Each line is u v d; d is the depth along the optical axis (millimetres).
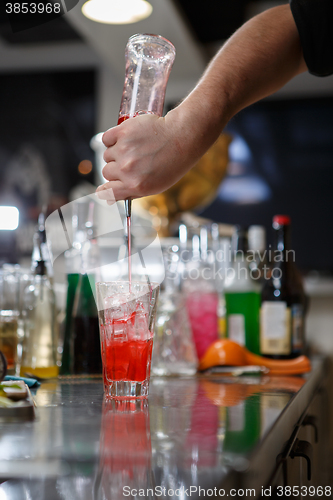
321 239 3234
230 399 659
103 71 3607
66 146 3594
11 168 3617
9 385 605
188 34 2207
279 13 886
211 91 757
